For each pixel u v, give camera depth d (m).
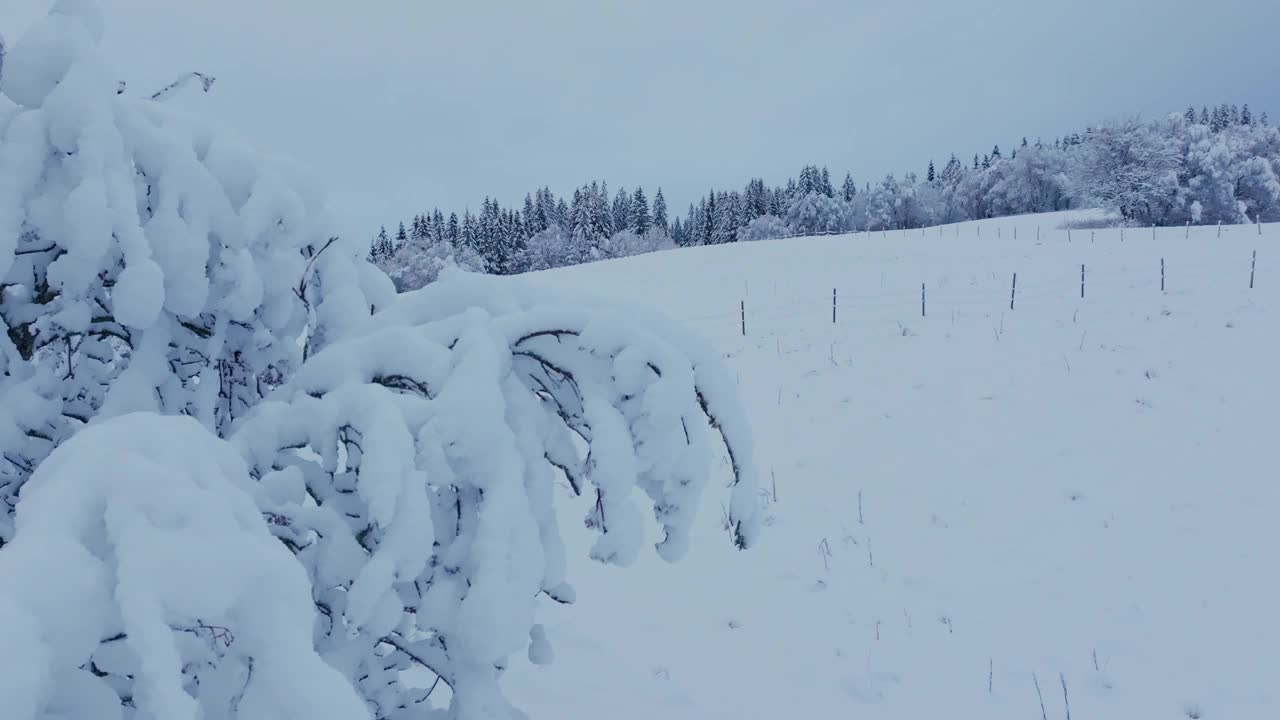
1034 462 10.35
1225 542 8.22
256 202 2.97
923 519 9.13
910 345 15.99
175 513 1.55
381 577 2.04
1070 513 9.02
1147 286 19.25
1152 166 49.12
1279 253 22.03
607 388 2.68
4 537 2.59
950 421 11.94
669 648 7.04
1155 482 9.57
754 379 15.01
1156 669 6.45
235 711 1.70
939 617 7.30
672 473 2.72
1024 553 8.29
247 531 1.67
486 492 2.32
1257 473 9.58
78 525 1.48
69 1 2.74
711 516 9.65
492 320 2.68
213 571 1.48
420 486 2.16
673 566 8.53
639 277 28.64
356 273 3.41
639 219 110.75
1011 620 7.21
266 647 1.54
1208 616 7.07
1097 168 51.22
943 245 29.75
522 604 2.25
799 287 24.08
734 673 6.65
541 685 6.50
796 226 91.69
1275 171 70.50
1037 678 6.43
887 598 7.66
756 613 7.55
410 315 2.89
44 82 2.66
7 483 2.68
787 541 8.88
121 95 2.88
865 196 96.50
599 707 6.20
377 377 2.58
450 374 2.48
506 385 2.64
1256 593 7.34
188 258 2.78
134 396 2.80
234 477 2.03
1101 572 7.84
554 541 2.54
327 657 2.39
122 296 2.56
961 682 6.41
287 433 2.49
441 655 2.55
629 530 2.51
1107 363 13.72
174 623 1.46
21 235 2.76
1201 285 18.72
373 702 2.53
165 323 2.98
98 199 2.51
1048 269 22.84
